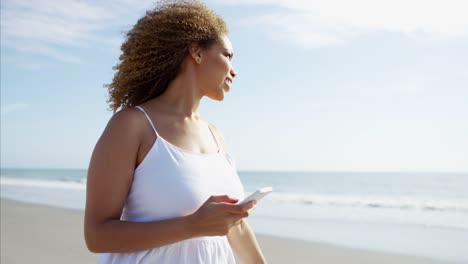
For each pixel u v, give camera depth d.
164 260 1.51
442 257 6.68
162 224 1.42
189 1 1.81
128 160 1.51
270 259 6.45
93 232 1.44
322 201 17.59
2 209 11.84
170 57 1.70
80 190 21.94
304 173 59.31
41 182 32.41
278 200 17.98
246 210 1.40
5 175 53.34
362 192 26.17
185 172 1.55
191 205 1.54
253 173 61.59
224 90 1.78
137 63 1.72
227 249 1.71
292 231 9.12
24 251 6.44
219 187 1.63
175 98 1.72
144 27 1.74
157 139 1.56
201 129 1.77
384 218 11.59
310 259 6.47
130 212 1.54
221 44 1.76
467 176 39.94
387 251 7.06
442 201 17.62
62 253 6.32
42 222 9.49
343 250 7.11
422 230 9.38
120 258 1.52
